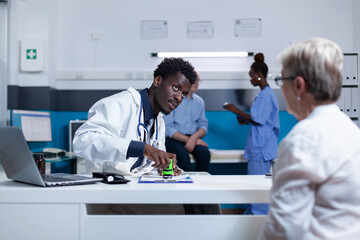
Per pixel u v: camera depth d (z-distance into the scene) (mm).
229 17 3643
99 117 1290
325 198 736
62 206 952
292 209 721
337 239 721
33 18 3488
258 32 3625
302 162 717
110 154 1163
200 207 1229
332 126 744
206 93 3594
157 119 1543
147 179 1170
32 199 952
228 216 935
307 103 814
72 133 3279
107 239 944
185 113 3217
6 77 3408
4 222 959
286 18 3633
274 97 2990
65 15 3672
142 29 3654
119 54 3662
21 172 1042
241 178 1234
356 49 3525
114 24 3672
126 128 1386
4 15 3400
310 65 777
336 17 3627
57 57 3672
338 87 788
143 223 938
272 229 750
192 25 3637
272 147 2973
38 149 3430
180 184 1059
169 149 3004
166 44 3650
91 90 3648
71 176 1187
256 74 3061
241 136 3600
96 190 944
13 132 947
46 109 3480
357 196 718
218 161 3156
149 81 3617
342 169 716
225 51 3631
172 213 1250
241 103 3592
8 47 3428
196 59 3646
